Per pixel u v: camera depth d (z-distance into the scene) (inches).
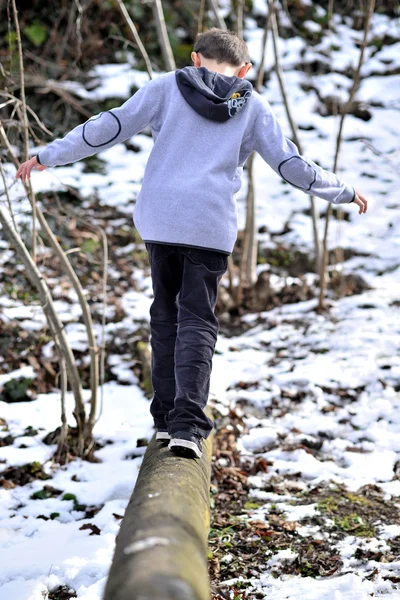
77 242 290.8
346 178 346.3
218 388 205.9
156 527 73.0
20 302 248.2
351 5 450.6
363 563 131.6
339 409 197.6
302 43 426.9
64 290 260.4
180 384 106.1
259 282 265.7
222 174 111.5
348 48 434.6
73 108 354.9
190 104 111.4
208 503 98.6
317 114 392.8
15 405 194.2
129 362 221.6
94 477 162.7
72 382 169.3
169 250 112.7
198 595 59.7
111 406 196.9
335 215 328.5
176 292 117.7
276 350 234.7
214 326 111.3
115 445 176.9
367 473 167.6
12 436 176.9
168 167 111.1
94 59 394.0
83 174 339.6
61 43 385.7
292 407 200.5
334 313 257.1
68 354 167.6
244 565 132.6
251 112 113.8
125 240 301.1
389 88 407.8
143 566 61.8
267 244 307.0
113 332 233.8
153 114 114.7
